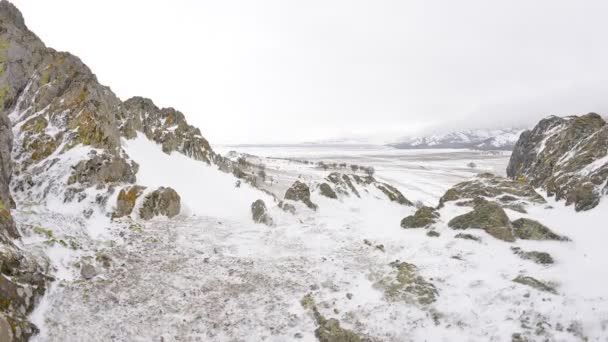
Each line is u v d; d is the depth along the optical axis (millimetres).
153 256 22031
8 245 15969
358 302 16859
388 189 41562
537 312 13805
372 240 25234
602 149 30172
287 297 17953
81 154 30328
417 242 23719
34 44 38750
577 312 13266
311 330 15156
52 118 33406
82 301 16422
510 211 27109
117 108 47719
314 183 39281
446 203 30609
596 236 20328
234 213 36562
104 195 28328
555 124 42031
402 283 17734
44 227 21188
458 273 18344
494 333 13383
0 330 12117
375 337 14156
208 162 60562
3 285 13797
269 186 114000
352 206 34906
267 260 22703
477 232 22688
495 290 15930
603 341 11906
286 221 30766
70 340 13961
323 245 25078
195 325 15828
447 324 14445
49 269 17359
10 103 33969
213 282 19547
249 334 15156
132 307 16781
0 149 24109
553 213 26312
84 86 35406
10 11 38906
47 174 29078
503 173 181750
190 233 26625
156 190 29656
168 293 18188
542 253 18953
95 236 23391
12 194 27266
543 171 37156
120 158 32531
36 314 14641
